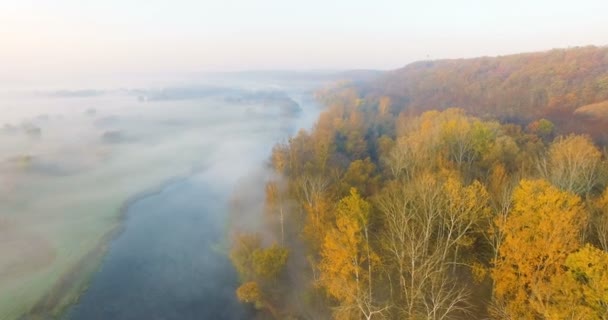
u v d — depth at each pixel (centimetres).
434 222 3112
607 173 3722
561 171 3397
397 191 3672
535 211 2348
